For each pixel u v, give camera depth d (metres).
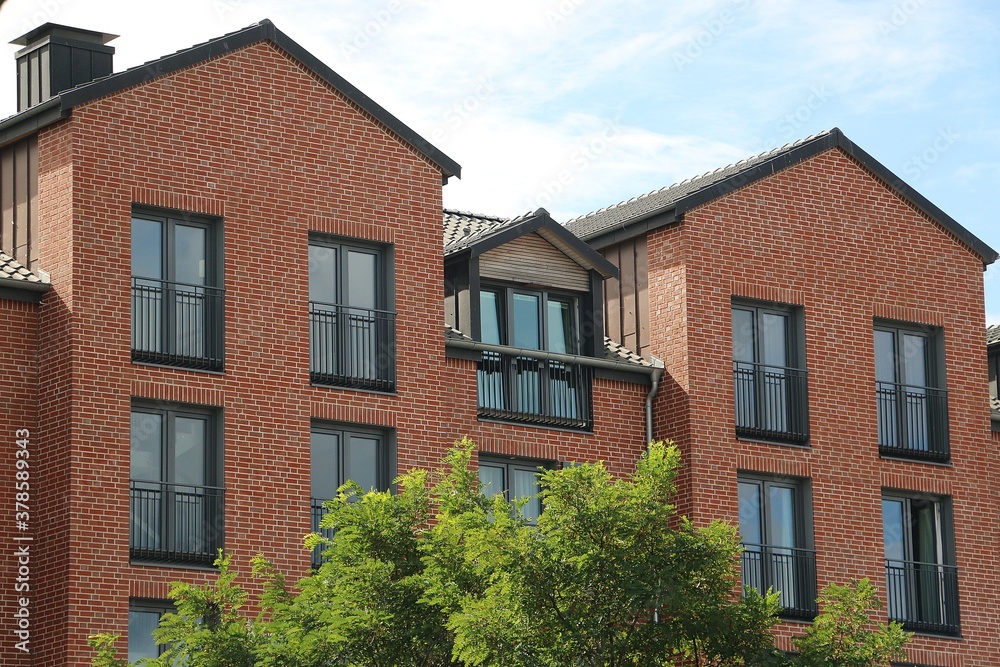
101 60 32.88
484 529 25.41
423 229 32.94
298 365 31.09
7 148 31.17
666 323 35.06
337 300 32.06
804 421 35.47
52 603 28.58
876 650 26.83
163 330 30.17
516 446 33.38
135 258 30.27
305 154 31.84
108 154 29.92
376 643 25.28
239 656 25.55
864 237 36.84
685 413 34.34
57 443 29.00
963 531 36.88
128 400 29.41
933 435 37.00
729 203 35.47
